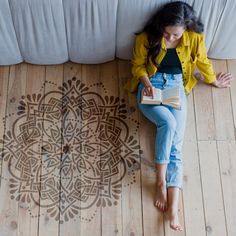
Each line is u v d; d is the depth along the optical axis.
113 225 1.90
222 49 2.12
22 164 2.00
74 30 1.94
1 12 1.83
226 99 2.17
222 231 1.90
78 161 2.02
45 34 1.95
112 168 2.01
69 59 2.19
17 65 2.20
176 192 1.90
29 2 1.80
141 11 1.85
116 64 2.22
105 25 1.92
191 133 2.09
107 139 2.06
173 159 1.96
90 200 1.94
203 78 2.21
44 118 2.09
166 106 1.99
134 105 2.14
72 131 2.07
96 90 2.17
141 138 2.07
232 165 2.03
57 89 2.16
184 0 1.83
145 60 1.99
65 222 1.90
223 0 1.83
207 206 1.94
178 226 1.85
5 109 2.10
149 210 1.93
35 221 1.90
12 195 1.94
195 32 1.89
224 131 2.09
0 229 1.88
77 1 1.81
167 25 1.78
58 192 1.96
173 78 2.00
